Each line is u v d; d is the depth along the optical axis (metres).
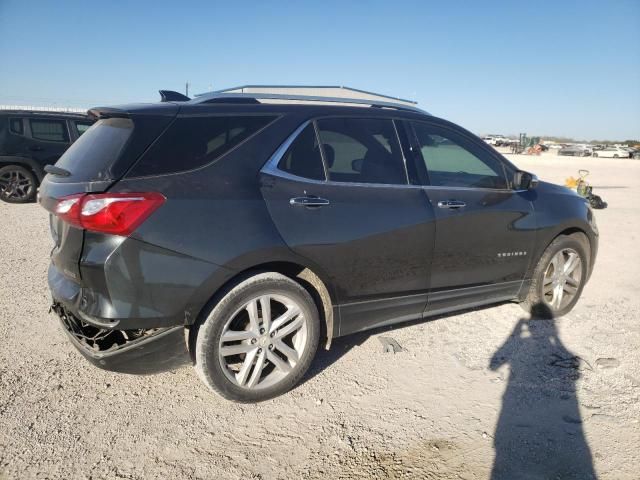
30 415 2.86
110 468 2.48
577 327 4.38
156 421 2.87
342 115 3.43
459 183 3.85
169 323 2.73
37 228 7.94
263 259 2.91
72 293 2.74
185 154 2.81
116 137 2.81
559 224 4.30
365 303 3.42
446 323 4.39
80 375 3.34
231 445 2.69
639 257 7.19
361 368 3.57
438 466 2.55
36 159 10.43
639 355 3.84
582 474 2.50
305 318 3.14
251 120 3.10
